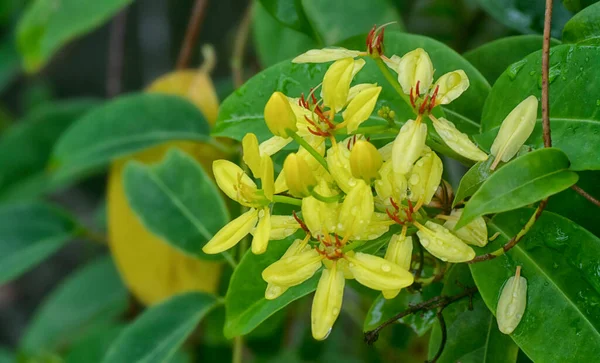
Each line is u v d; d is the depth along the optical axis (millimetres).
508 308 337
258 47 447
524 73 349
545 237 341
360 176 328
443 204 348
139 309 551
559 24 398
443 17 517
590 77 338
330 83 339
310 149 336
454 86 339
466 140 334
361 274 331
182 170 424
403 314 356
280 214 365
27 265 501
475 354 358
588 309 334
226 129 378
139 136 442
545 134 331
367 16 431
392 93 368
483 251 343
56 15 473
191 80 466
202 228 418
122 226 465
